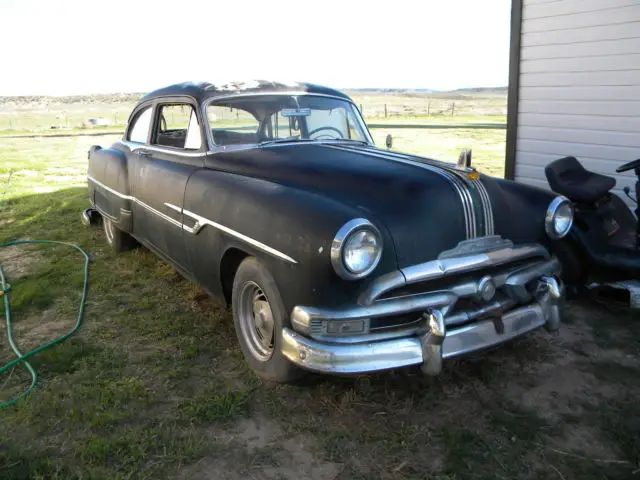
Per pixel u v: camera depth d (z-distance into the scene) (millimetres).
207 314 4293
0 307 4477
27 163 14062
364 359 2621
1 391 3215
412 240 2791
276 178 3434
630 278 4238
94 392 3156
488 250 3023
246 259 3199
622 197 5762
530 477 2498
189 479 2502
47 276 5195
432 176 3102
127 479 2475
